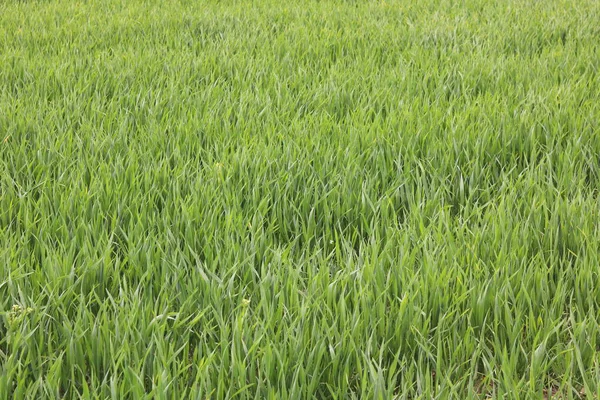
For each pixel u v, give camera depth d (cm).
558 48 661
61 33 730
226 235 316
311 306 266
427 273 279
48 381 223
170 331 256
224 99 517
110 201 366
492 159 419
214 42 703
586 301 284
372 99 518
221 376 228
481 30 729
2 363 254
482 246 311
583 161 414
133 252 305
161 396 220
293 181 376
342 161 405
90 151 433
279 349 245
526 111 471
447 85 546
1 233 321
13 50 648
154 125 466
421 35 705
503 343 263
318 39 699
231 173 388
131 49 649
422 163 410
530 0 916
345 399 234
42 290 282
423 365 254
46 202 362
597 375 234
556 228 326
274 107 510
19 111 484
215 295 272
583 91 518
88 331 257
